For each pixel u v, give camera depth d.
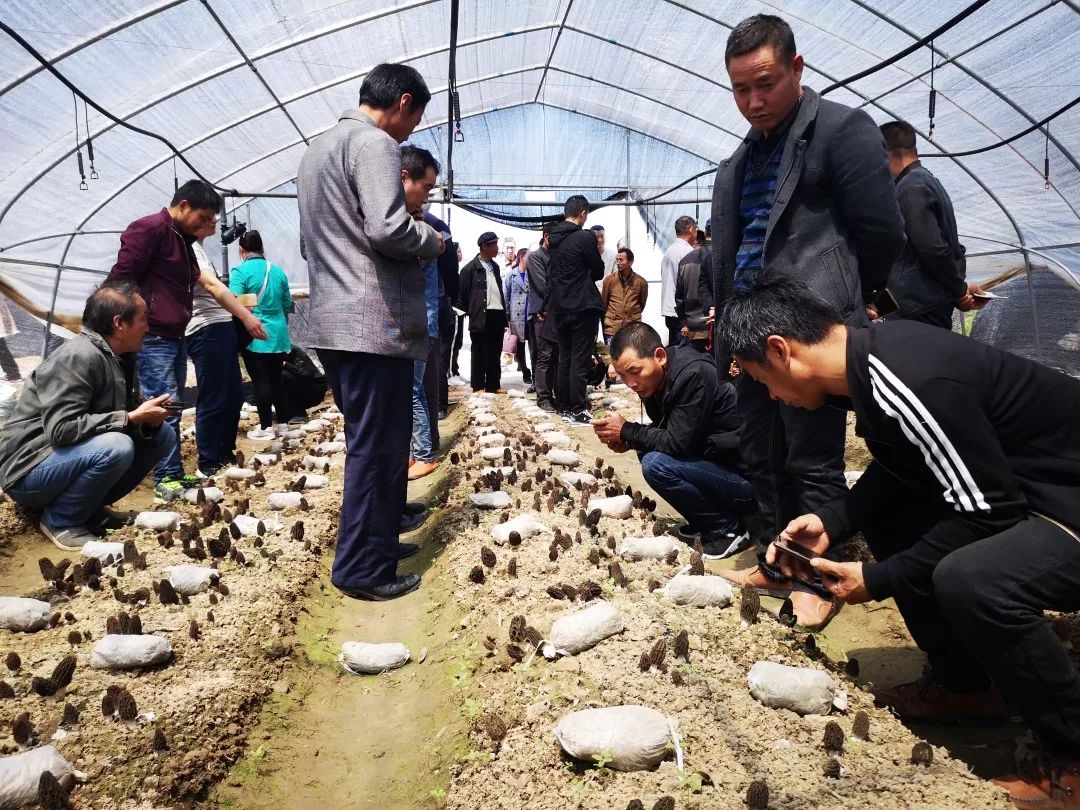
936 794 2.34
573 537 4.62
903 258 4.56
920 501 3.05
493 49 12.71
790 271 3.51
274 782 2.93
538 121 16.33
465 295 11.99
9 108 8.62
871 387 2.62
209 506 5.35
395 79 4.21
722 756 2.55
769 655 3.18
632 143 16.56
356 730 3.34
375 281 4.08
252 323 6.90
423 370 6.82
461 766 2.82
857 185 3.34
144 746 2.82
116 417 5.16
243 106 11.38
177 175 12.30
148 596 3.99
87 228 11.45
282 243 15.45
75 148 9.85
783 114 3.50
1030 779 2.51
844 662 3.32
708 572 3.99
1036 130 9.12
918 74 9.45
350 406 4.26
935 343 2.58
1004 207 10.61
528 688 3.07
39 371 5.17
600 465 6.41
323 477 6.61
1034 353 11.02
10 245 10.51
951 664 3.06
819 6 9.15
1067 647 3.35
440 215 16.42
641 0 10.85
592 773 2.51
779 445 3.85
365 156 3.96
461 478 6.08
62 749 2.75
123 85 9.39
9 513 5.18
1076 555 2.42
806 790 2.38
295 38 10.12
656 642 3.17
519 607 3.75
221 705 3.12
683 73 12.98
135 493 6.63
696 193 16.84
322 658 3.79
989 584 2.43
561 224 9.13
